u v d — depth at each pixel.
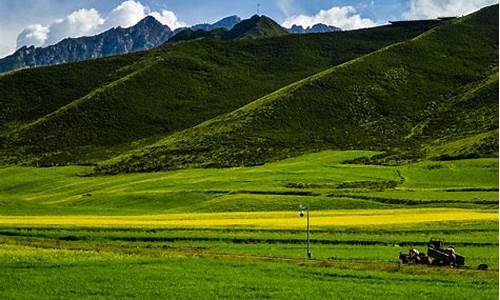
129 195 122.44
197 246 59.19
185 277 44.38
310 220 76.94
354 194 109.94
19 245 57.75
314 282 42.56
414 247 58.03
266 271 46.44
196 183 134.50
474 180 128.12
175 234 64.81
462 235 63.31
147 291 40.50
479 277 44.44
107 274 45.31
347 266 48.69
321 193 112.81
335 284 41.94
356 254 53.88
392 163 156.38
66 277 44.38
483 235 63.06
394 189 117.19
